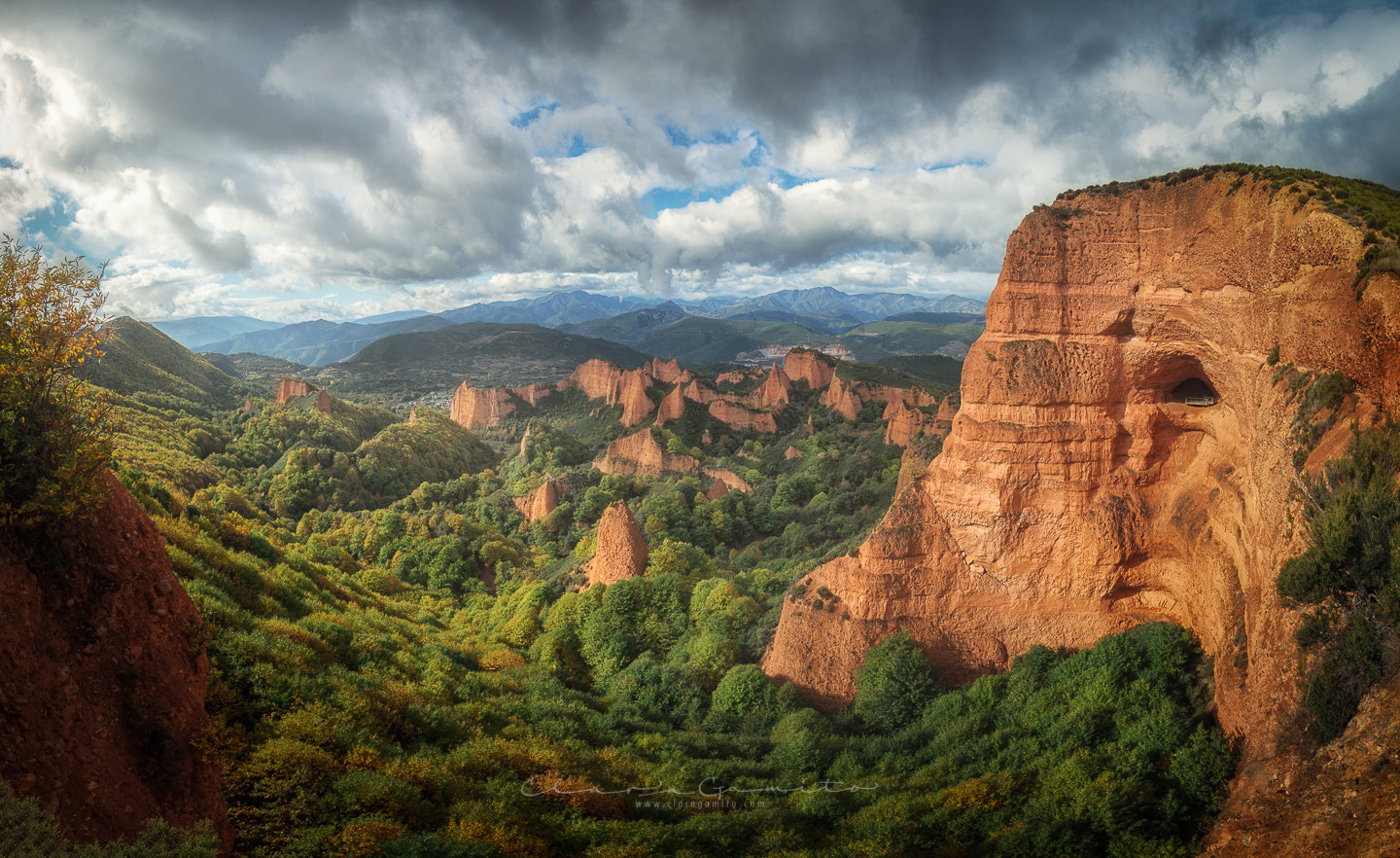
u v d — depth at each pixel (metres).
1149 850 21.92
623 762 32.44
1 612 13.55
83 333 16.02
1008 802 25.80
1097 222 33.62
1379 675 18.08
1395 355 20.05
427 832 22.39
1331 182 25.30
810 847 25.58
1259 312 26.42
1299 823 16.98
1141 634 32.62
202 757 17.06
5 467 14.28
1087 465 34.69
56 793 13.47
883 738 33.34
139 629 16.28
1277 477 23.91
